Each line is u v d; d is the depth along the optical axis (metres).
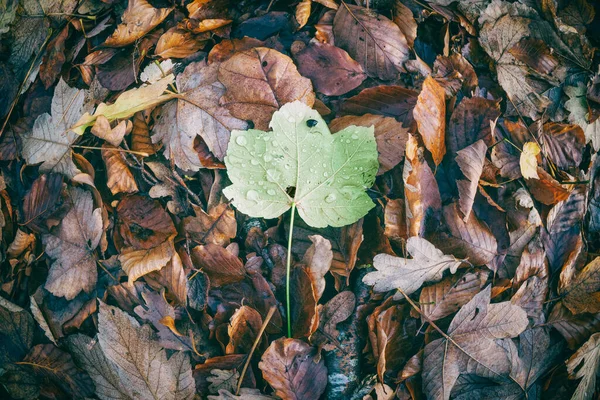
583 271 0.61
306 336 0.58
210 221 0.60
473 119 0.62
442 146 0.61
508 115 0.64
